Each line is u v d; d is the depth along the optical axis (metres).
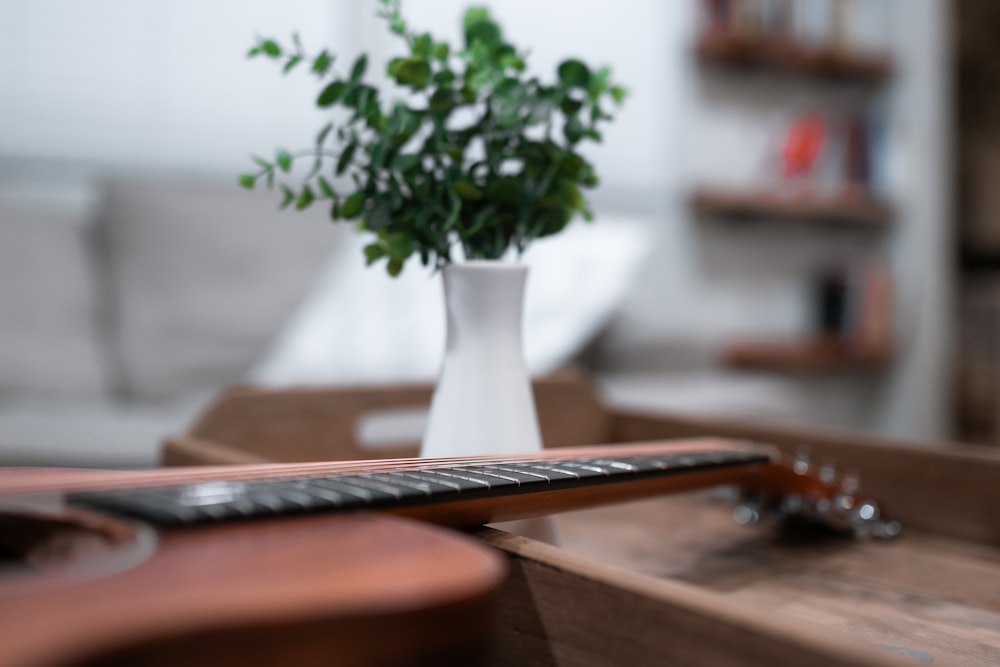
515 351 0.69
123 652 0.25
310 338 2.29
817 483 0.85
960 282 3.37
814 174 3.16
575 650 0.43
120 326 2.07
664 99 3.10
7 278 1.98
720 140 3.20
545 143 0.73
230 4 2.52
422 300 2.49
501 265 0.68
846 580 0.74
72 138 2.38
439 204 0.70
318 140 0.71
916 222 3.21
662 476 0.64
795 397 2.62
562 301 2.44
